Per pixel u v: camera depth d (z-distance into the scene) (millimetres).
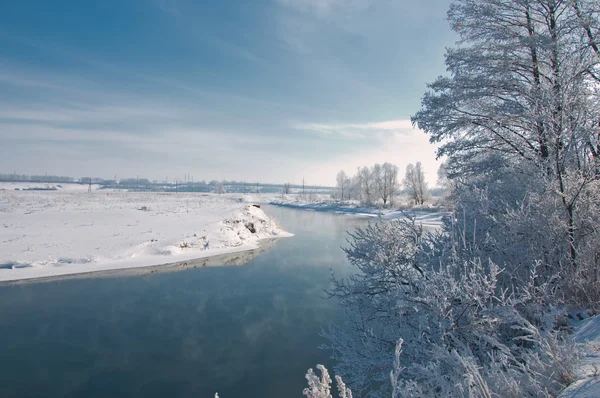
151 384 6641
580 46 5738
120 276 14383
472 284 3705
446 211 6773
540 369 2447
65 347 8117
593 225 4316
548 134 4738
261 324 9438
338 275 14312
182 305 10953
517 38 8109
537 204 4477
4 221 22578
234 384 6633
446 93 8766
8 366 7297
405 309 4445
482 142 8336
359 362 4691
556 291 3855
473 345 3861
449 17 8969
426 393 2947
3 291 12266
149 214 29141
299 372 7023
